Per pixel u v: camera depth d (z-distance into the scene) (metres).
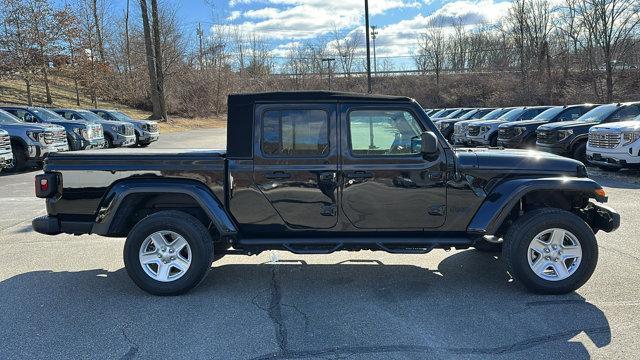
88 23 37.47
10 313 4.24
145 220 4.55
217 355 3.48
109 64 43.09
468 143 19.28
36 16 30.66
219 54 52.50
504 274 5.13
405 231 4.67
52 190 4.68
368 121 4.56
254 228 4.68
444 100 53.75
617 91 31.83
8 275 5.26
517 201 4.47
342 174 4.55
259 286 4.87
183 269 4.59
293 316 4.14
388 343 3.62
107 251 6.19
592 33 29.16
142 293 4.70
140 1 35.66
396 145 4.57
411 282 4.93
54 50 33.06
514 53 52.94
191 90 48.31
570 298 4.43
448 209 4.59
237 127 4.57
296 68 63.84
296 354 3.48
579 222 4.43
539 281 4.46
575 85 36.59
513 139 15.28
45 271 5.39
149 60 36.88
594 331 3.75
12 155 13.01
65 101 36.41
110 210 4.56
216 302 4.46
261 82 59.38
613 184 10.60
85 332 3.86
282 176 4.56
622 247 5.90
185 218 4.56
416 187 4.56
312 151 4.57
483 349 3.51
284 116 4.55
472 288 4.73
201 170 4.58
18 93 34.28
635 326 3.82
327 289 4.77
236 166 4.56
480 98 51.12
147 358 3.45
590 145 12.10
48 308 4.34
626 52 30.55
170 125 36.53
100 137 17.97
